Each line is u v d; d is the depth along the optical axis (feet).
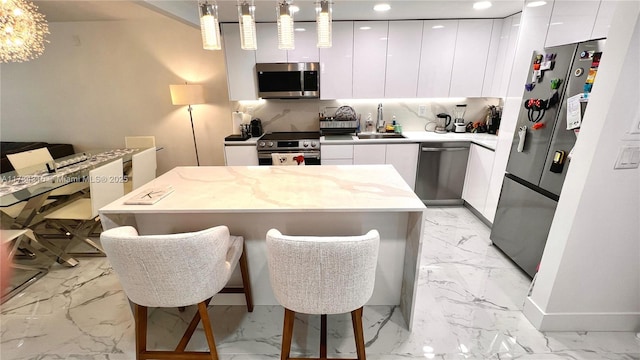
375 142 11.44
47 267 8.16
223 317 6.33
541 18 7.42
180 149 14.78
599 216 5.10
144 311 4.98
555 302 5.70
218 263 4.53
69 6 10.34
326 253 3.78
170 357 5.06
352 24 11.14
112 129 14.49
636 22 4.16
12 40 8.09
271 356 5.43
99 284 7.54
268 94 11.79
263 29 11.15
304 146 11.68
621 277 5.47
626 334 5.76
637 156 4.76
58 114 14.21
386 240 6.04
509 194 8.13
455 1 8.87
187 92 12.44
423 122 13.24
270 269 4.29
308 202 5.08
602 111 4.63
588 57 5.62
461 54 11.38
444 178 11.75
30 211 8.20
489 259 8.38
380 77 11.75
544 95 6.84
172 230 5.98
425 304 6.63
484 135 11.96
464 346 5.57
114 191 8.36
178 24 12.93
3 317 6.43
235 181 6.33
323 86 11.90
